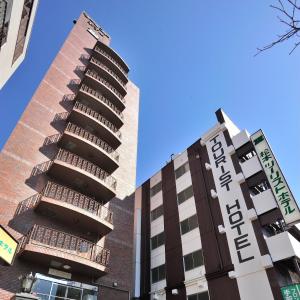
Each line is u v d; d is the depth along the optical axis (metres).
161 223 29.50
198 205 25.94
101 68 31.14
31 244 16.12
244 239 20.45
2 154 18.73
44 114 23.31
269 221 19.66
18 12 12.84
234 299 19.02
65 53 30.42
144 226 31.62
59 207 18.47
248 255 19.64
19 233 16.83
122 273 21.12
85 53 33.16
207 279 21.56
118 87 32.56
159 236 28.83
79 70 30.27
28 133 21.14
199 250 23.52
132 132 31.86
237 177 23.17
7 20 11.66
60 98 25.72
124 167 27.70
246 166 23.23
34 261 16.70
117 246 22.14
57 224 19.06
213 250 22.27
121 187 26.05
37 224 17.94
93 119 25.02
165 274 25.64
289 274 18.72
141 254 29.78
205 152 28.31
